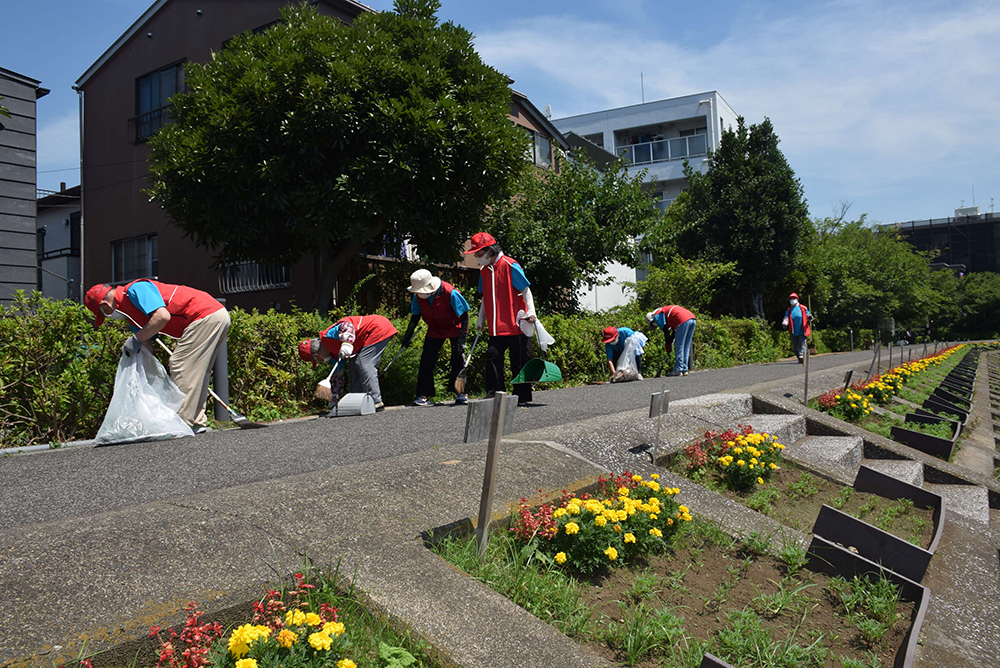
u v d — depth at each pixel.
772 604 2.98
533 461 3.71
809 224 28.50
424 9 11.67
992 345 56.72
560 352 11.08
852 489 5.13
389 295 13.45
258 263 12.75
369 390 7.41
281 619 1.92
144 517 2.39
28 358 5.55
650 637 2.46
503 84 11.68
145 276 16.16
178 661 1.75
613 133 39.22
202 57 15.02
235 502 2.63
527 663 2.04
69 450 5.05
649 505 3.26
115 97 16.59
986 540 4.46
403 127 10.14
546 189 16.80
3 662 1.62
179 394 5.66
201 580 2.07
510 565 2.68
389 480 3.07
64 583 1.93
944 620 3.12
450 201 11.05
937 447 7.35
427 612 2.17
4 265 12.42
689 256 27.05
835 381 10.20
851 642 2.78
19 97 12.62
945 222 92.69
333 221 10.60
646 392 9.10
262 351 7.44
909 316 47.09
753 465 4.71
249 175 10.27
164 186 10.45
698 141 37.50
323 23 10.86
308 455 4.65
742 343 20.44
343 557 2.37
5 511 3.24
